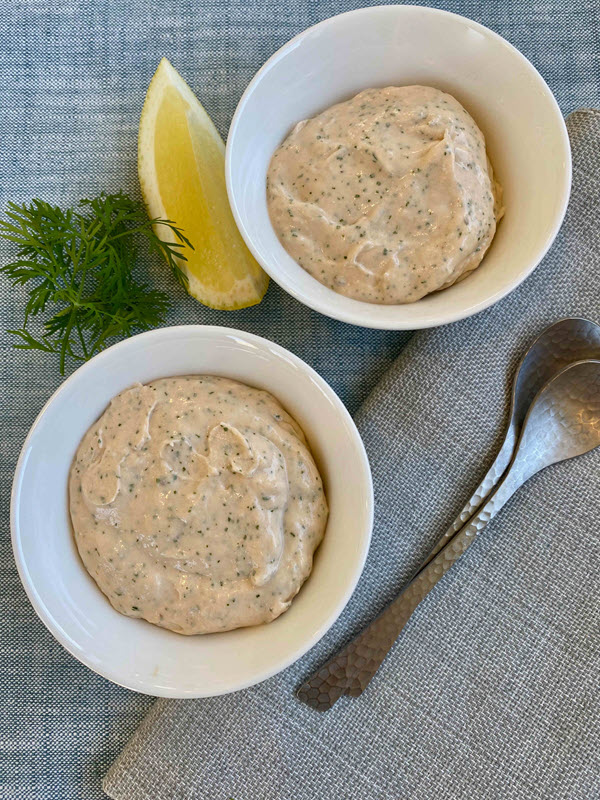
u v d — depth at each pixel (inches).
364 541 12.2
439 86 13.7
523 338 13.8
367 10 13.0
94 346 13.8
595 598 13.6
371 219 13.1
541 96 12.9
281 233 13.4
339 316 12.7
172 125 13.9
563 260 13.9
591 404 13.7
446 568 13.4
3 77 14.7
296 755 13.4
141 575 12.4
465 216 13.0
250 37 14.7
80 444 12.8
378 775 13.4
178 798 13.3
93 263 13.3
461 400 13.7
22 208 14.4
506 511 13.8
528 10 14.8
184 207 14.0
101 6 14.7
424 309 13.0
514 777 13.4
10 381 14.3
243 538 12.4
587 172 13.8
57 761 13.8
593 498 13.7
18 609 14.0
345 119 13.5
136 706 13.9
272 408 12.9
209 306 14.0
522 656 13.6
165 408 12.7
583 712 13.5
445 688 13.5
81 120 14.6
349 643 13.4
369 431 13.7
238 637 12.6
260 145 13.5
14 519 12.3
